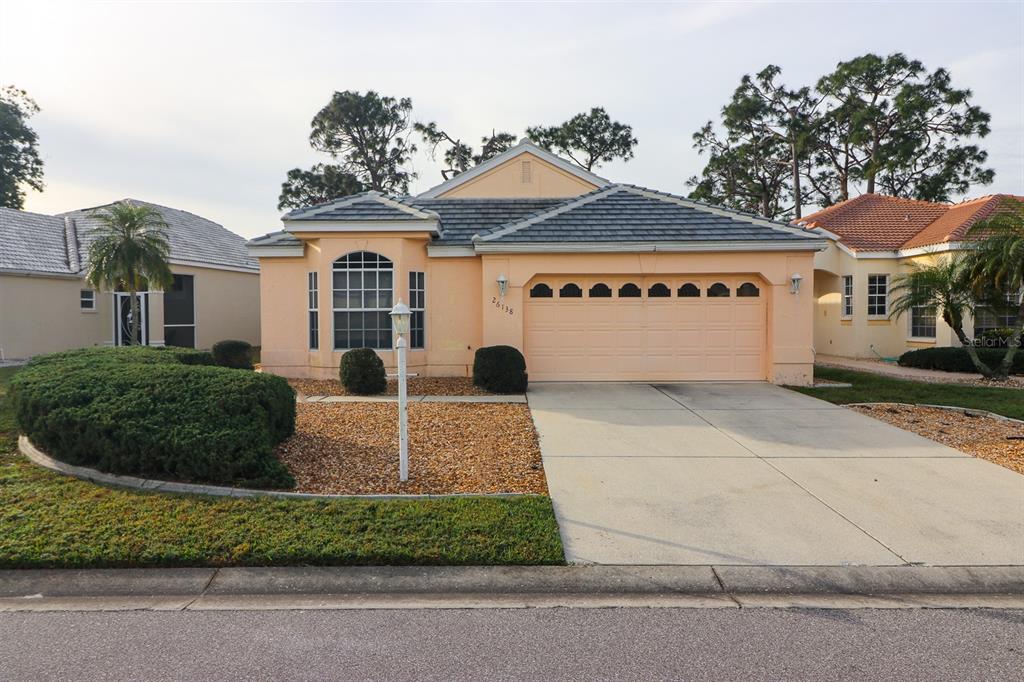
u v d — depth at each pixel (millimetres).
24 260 19281
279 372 14203
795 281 12969
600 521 5535
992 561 4750
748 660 3520
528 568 4672
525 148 17141
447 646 3682
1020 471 7020
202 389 6887
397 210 13516
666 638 3768
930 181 34438
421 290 13961
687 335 13484
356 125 38219
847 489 6402
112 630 3891
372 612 4125
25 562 4621
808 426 9219
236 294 24656
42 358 9758
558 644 3699
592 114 39062
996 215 13445
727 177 40594
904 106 32781
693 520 5559
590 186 17172
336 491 6227
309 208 13586
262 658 3559
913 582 4488
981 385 13469
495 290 13297
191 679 3344
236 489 6070
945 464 7293
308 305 14078
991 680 3324
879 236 19781
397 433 8609
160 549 4750
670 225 13523
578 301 13492
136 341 18281
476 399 11352
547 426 9125
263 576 4570
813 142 37094
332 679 3340
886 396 11734
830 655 3576
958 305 14047
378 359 12141
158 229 19016
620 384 13156
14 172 37250
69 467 6602
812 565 4695
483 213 15984
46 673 3404
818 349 21656
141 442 6219
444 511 5559
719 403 10992
